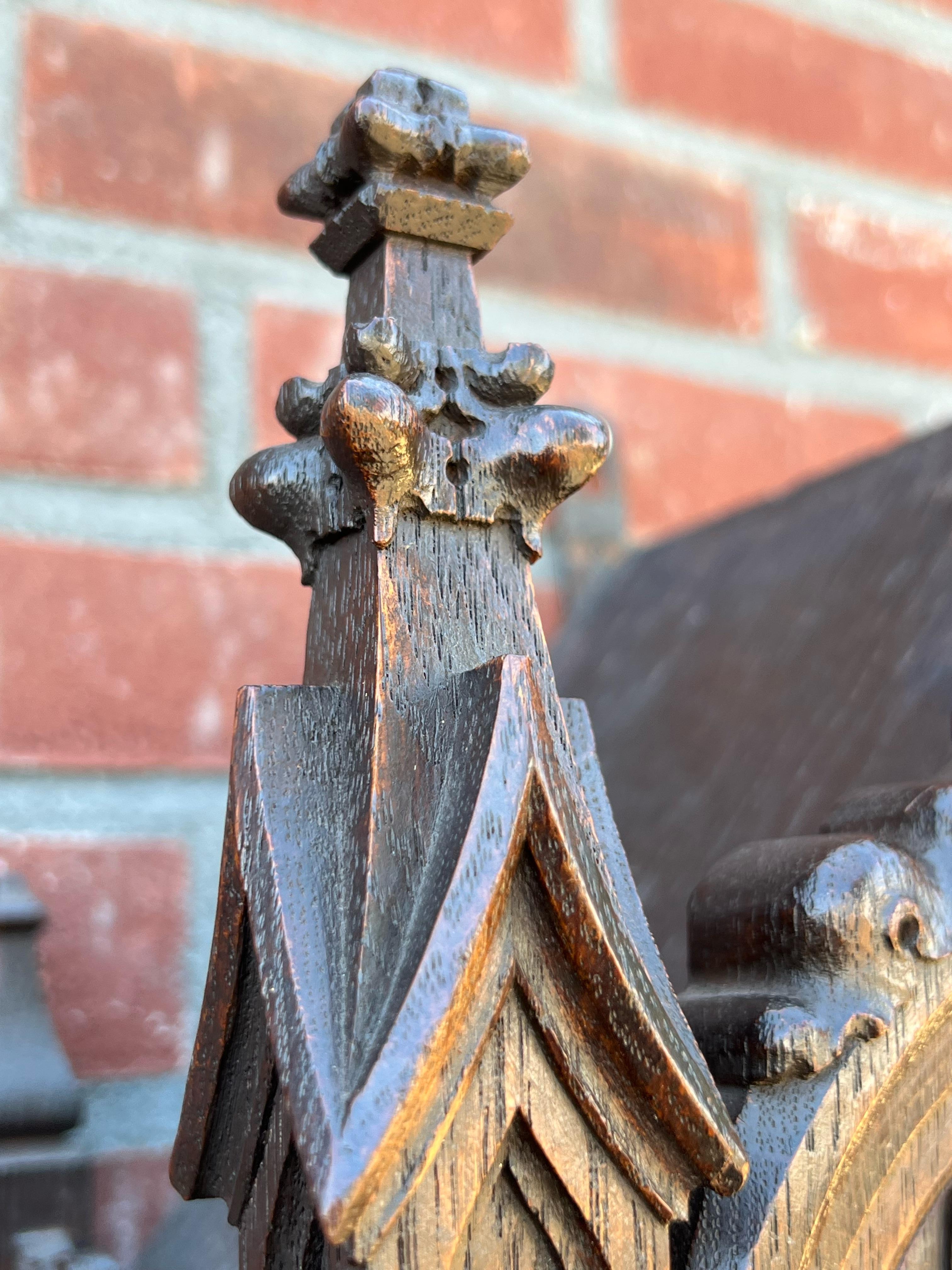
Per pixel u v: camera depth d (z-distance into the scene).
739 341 0.68
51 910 0.54
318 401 0.34
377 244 0.35
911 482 0.51
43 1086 0.47
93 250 0.57
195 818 0.56
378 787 0.28
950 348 0.73
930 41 0.74
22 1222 0.46
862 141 0.72
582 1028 0.28
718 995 0.36
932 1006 0.34
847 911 0.34
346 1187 0.23
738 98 0.70
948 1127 0.35
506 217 0.35
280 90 0.61
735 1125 0.32
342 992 0.26
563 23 0.66
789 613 0.51
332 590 0.32
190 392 0.58
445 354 0.33
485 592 0.32
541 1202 0.28
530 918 0.28
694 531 0.60
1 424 0.55
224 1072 0.29
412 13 0.63
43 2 0.58
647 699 0.53
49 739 0.54
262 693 0.30
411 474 0.30
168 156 0.59
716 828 0.47
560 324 0.64
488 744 0.27
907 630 0.47
